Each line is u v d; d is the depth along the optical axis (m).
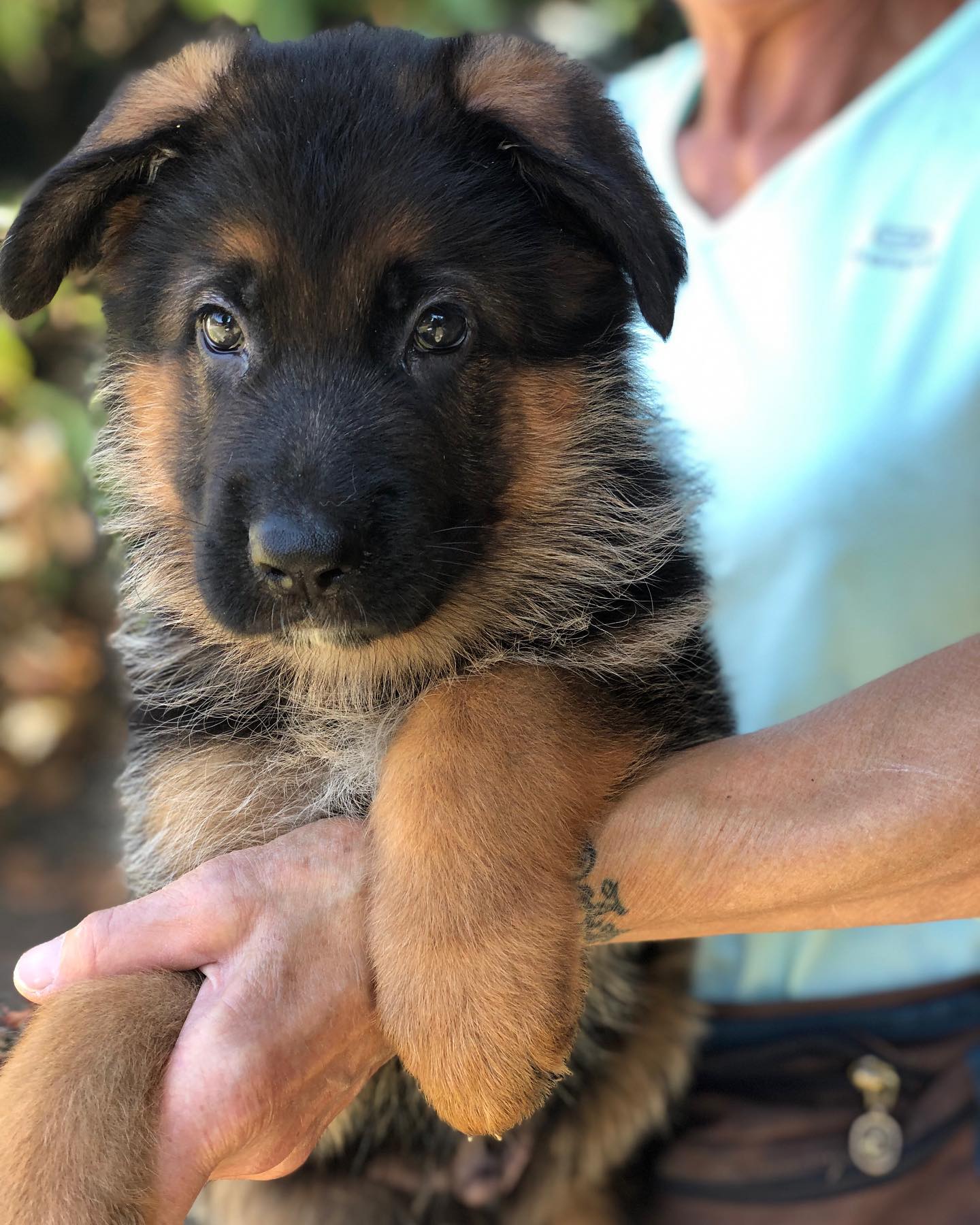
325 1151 0.35
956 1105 0.35
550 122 0.31
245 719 0.34
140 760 0.35
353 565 0.29
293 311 0.30
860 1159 0.35
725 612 0.39
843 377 0.38
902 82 0.40
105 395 0.36
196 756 0.33
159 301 0.33
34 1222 0.22
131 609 0.36
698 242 0.41
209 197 0.31
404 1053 0.26
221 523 0.30
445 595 0.32
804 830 0.25
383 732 0.33
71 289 0.40
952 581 0.37
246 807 0.33
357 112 0.31
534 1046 0.25
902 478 0.37
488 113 0.32
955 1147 0.35
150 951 0.25
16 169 0.89
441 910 0.26
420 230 0.30
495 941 0.26
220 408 0.31
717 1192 0.37
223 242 0.31
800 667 0.38
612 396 0.35
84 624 0.83
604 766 0.28
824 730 0.27
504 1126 0.26
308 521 0.28
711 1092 0.37
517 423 0.33
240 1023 0.24
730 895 0.26
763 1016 0.37
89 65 0.88
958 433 0.37
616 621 0.33
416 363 0.31
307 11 0.72
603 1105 0.37
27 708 0.82
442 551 0.31
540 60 0.33
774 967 0.37
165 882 0.32
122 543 0.37
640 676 0.31
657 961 0.37
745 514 0.38
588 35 0.80
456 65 0.32
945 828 0.25
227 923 0.25
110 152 0.32
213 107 0.32
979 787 0.25
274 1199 0.36
